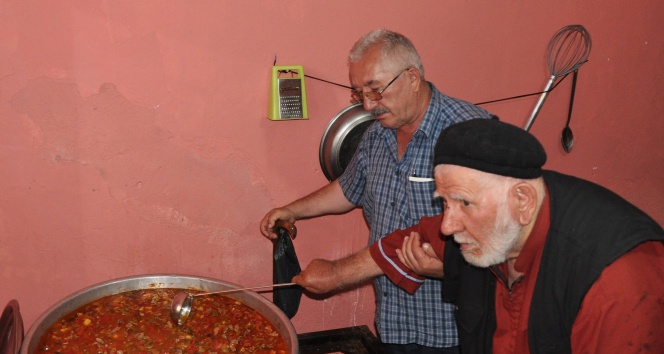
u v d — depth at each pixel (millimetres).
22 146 2490
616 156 3361
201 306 2447
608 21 3119
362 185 2578
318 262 2182
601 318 1342
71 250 2654
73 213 2615
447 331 2398
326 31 2680
